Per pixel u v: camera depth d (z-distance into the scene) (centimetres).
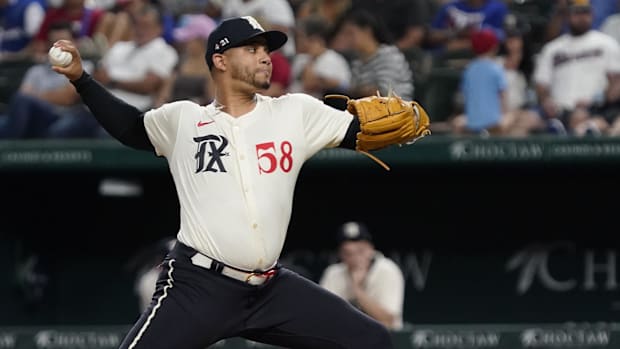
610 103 3891
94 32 4409
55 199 3994
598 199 3928
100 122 2158
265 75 2112
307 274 3978
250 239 2081
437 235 3962
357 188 3959
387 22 4275
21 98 3925
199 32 4044
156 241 4019
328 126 2145
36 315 4003
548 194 3938
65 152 3625
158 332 2080
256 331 2147
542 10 4419
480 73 3850
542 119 3919
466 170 3775
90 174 3822
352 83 3912
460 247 3969
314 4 4488
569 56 3919
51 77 4022
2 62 4231
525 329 3416
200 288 2092
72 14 4406
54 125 3934
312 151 2148
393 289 3497
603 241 3938
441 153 3578
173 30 4259
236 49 2102
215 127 2109
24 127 3922
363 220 3972
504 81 3872
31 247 4000
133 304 4028
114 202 4012
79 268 4028
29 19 4422
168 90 4047
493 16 4275
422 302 3972
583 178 3909
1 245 3975
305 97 2156
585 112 3859
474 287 3966
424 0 4331
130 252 4028
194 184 2103
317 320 2134
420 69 4031
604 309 3947
